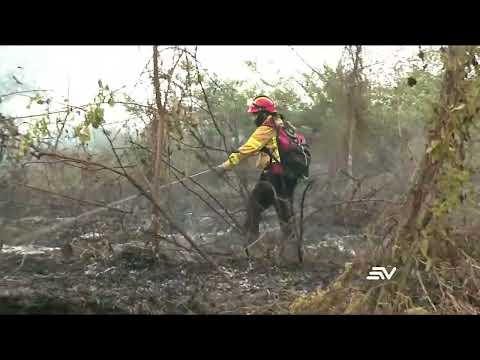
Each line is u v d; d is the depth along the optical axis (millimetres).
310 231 9188
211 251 8016
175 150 9359
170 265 7434
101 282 6738
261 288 6762
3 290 6223
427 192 5484
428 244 5453
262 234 8500
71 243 7973
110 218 8680
